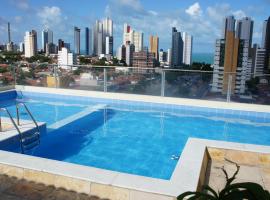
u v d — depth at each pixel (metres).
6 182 3.61
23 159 3.84
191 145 4.50
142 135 7.35
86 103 10.81
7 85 11.69
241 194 1.42
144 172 5.29
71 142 6.79
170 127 8.06
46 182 3.54
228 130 7.88
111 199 3.24
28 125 6.16
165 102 9.95
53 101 11.16
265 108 9.02
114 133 7.49
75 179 3.38
